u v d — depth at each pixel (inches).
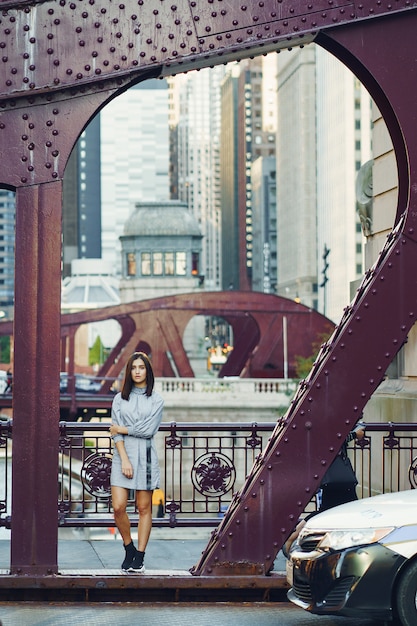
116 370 3166.8
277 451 426.6
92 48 422.6
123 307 3179.1
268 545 427.8
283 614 407.8
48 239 426.0
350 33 429.4
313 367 440.8
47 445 424.5
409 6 429.1
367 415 696.4
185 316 3171.8
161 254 5846.5
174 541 561.0
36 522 424.5
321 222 6525.6
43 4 422.0
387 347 428.8
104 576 428.5
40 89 420.5
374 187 701.3
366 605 346.6
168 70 429.7
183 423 503.5
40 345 424.5
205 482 506.3
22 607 418.0
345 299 5802.2
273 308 3110.2
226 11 425.7
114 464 442.3
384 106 450.0
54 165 426.0
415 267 430.9
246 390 2827.3
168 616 402.9
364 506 369.4
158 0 424.2
